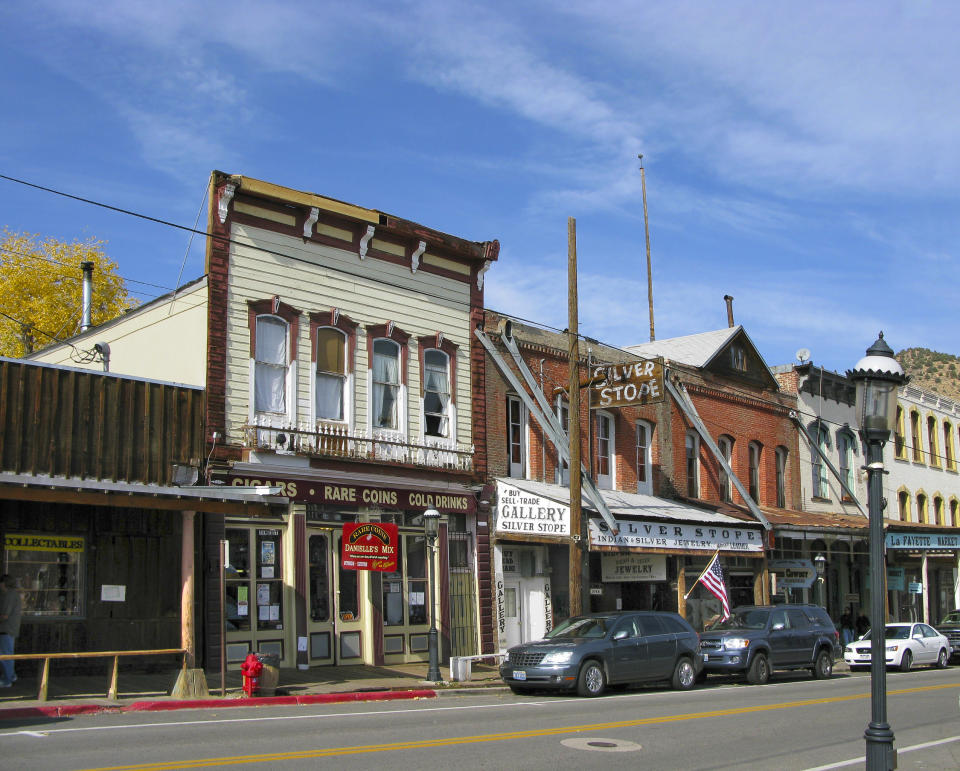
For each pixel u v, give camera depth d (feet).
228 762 33.53
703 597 100.78
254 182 68.49
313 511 70.33
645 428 102.17
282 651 66.44
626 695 64.13
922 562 139.64
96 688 53.11
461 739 40.98
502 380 86.17
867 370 32.09
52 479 51.42
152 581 60.85
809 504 124.57
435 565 77.30
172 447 62.28
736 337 116.06
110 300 128.16
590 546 80.28
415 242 79.41
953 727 51.06
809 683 76.59
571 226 77.30
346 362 73.77
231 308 67.05
